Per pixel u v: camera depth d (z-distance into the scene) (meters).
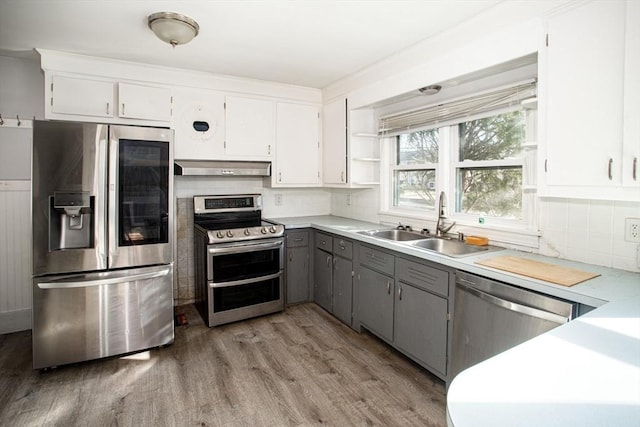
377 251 2.75
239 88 3.53
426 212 3.14
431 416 1.99
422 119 3.03
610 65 1.58
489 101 2.45
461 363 2.04
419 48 2.67
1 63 2.96
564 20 1.75
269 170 3.72
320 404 2.09
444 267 2.16
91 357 2.51
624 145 1.54
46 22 2.29
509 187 2.49
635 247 1.78
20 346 2.78
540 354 0.99
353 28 2.39
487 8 2.12
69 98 2.84
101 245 2.51
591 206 1.94
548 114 1.83
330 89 3.79
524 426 0.68
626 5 1.52
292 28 2.39
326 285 3.48
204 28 2.39
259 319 3.33
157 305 2.71
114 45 2.67
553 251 2.12
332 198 4.40
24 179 3.07
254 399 2.13
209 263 3.09
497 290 1.83
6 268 3.02
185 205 3.69
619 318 1.24
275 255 3.41
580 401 0.76
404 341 2.50
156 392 2.19
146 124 3.13
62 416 1.96
